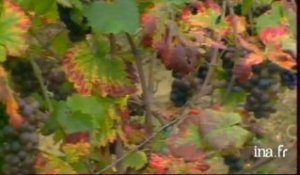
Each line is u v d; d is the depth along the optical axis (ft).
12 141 10.03
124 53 11.23
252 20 10.93
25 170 10.13
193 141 9.50
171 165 9.61
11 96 9.50
